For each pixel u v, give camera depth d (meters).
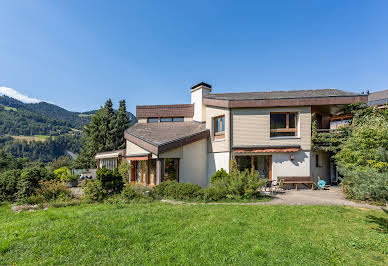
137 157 17.14
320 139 16.34
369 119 14.52
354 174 8.53
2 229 7.27
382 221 7.63
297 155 16.53
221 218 7.95
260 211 8.83
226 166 17.14
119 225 7.25
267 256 5.06
